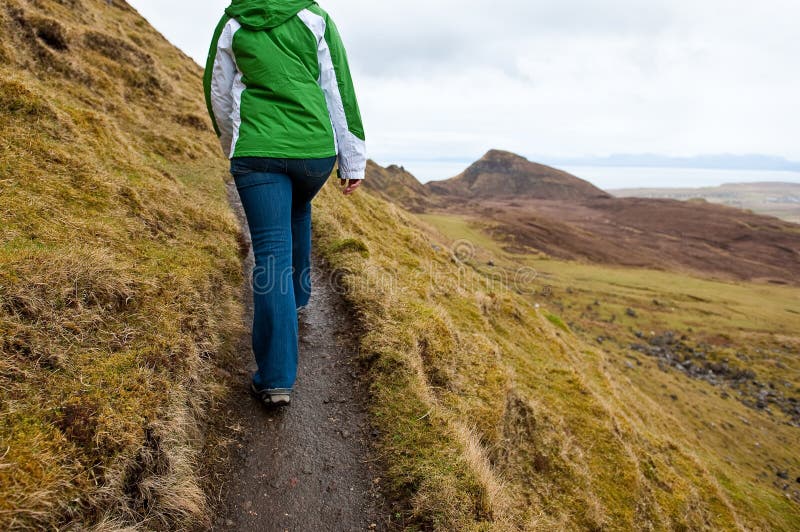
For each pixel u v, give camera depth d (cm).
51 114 584
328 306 557
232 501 286
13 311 269
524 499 490
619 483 693
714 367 8431
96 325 304
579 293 12631
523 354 983
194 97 1945
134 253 428
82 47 1352
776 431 5750
